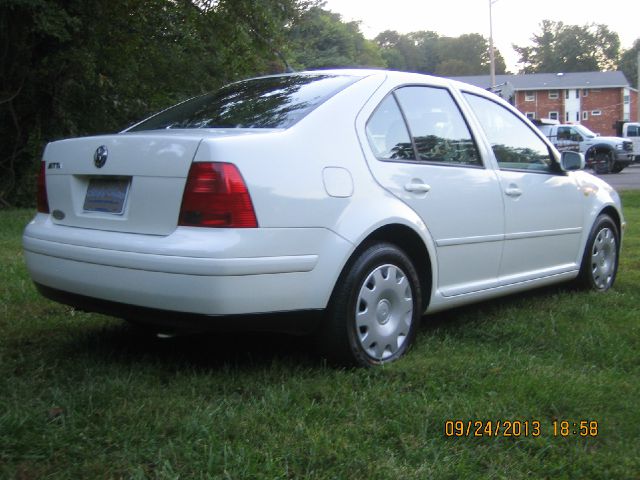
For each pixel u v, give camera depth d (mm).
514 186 4660
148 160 3307
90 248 3393
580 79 72625
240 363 3729
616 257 5898
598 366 3826
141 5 14258
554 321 4609
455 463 2615
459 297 4254
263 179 3213
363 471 2543
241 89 4297
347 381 3416
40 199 3936
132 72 15242
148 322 3305
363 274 3561
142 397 3166
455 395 3244
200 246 3072
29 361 3701
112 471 2498
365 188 3627
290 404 3113
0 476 2445
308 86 3959
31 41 13234
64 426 2805
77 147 3668
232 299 3090
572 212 5266
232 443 2713
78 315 4723
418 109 4184
